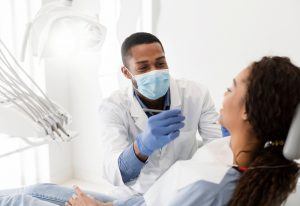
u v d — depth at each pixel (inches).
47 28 32.9
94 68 92.0
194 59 86.9
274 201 33.1
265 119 32.7
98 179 100.8
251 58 80.7
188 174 36.4
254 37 79.4
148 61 52.4
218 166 36.4
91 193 52.3
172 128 43.6
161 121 43.5
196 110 60.5
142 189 59.0
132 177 50.1
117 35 91.4
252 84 33.1
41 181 94.7
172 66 89.8
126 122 57.7
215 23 82.2
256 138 34.9
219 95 86.6
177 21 86.0
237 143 36.0
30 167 91.7
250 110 33.3
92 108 95.5
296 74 32.1
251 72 34.0
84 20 34.0
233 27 80.7
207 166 36.7
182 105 59.8
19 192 50.1
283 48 77.4
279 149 33.6
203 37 84.4
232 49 82.3
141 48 52.3
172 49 88.5
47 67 86.4
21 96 33.7
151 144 44.4
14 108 33.5
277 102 31.8
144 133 45.2
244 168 35.6
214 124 60.1
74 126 99.7
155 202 39.0
